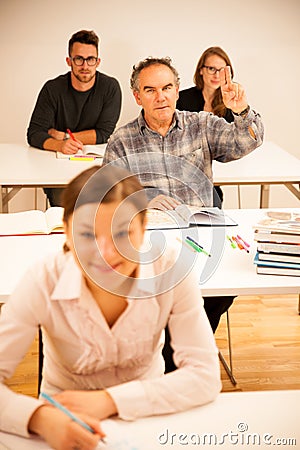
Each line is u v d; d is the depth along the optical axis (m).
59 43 4.66
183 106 4.30
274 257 2.35
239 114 3.12
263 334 3.50
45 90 4.31
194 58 4.76
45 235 2.73
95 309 1.51
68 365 1.58
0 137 4.78
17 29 4.59
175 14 4.66
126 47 4.70
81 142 4.25
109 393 1.49
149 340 1.57
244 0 4.67
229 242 2.65
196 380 1.54
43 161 3.88
